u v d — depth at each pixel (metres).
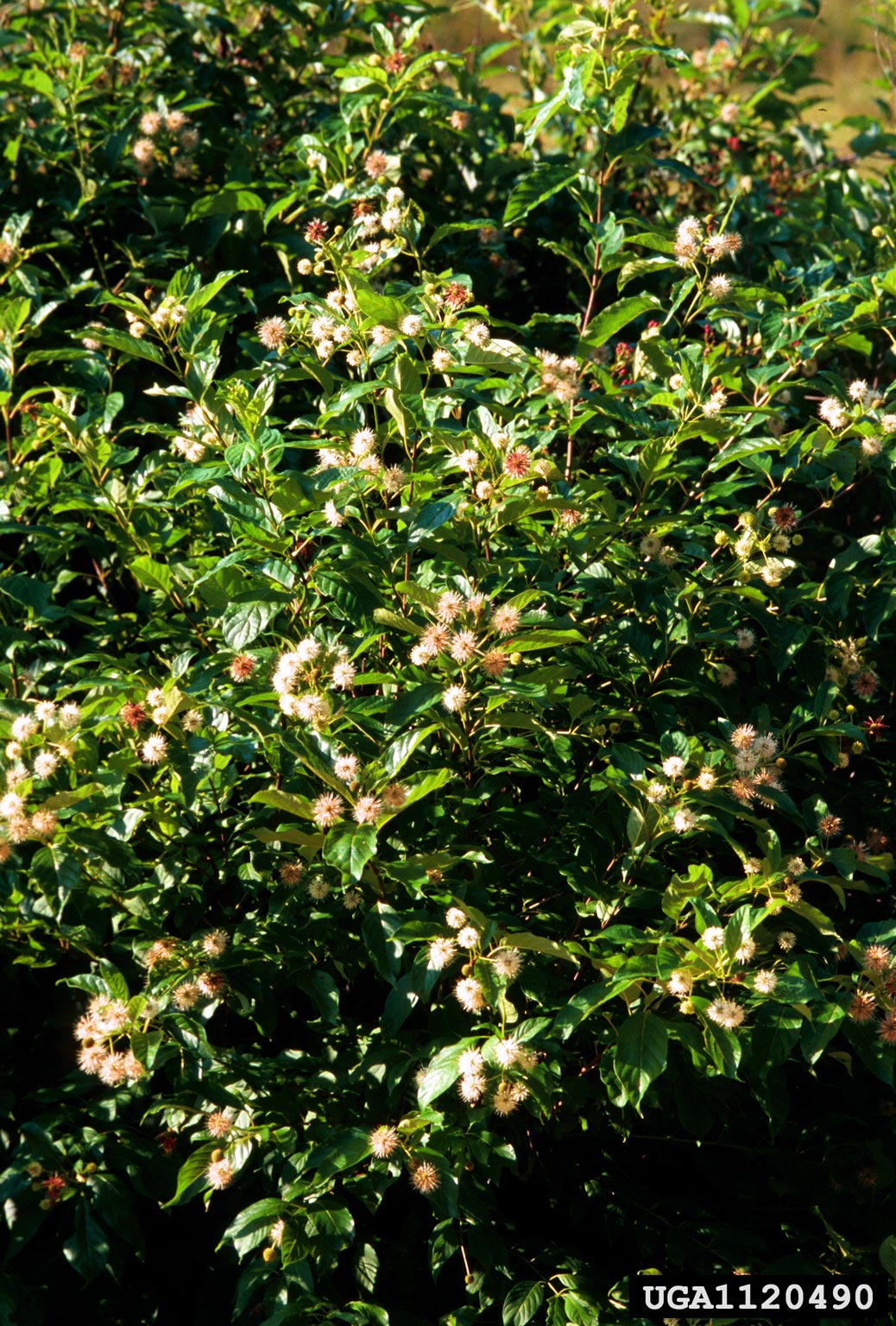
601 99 2.92
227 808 2.31
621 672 2.46
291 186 3.30
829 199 4.04
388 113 3.45
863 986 2.06
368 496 2.33
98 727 2.15
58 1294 2.18
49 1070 2.28
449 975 2.07
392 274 3.45
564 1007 1.92
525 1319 2.10
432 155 3.83
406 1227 2.31
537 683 2.06
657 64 4.66
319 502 2.08
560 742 2.26
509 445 2.21
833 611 2.51
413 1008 2.15
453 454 2.28
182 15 3.82
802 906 1.98
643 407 2.73
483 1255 2.11
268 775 2.25
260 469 2.10
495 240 3.68
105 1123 2.14
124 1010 1.91
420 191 3.61
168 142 3.44
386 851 2.14
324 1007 2.08
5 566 3.03
